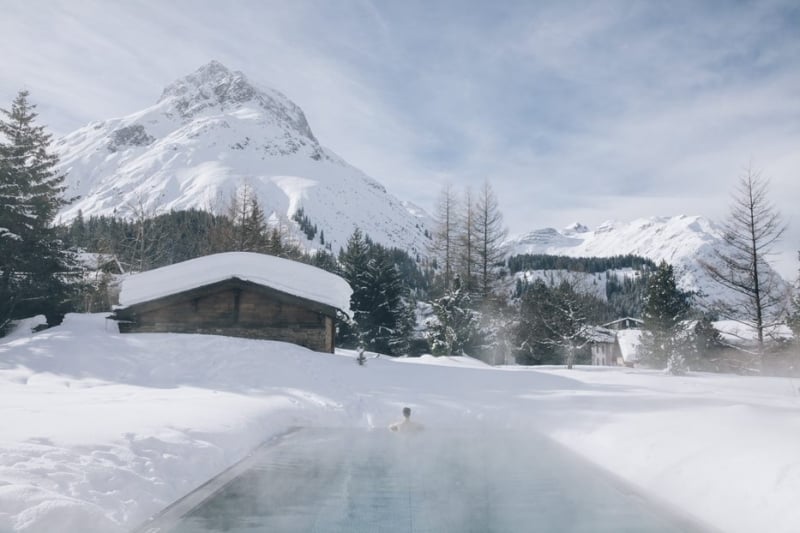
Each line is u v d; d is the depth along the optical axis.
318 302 18.50
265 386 13.68
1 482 4.82
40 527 4.34
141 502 5.64
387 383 14.73
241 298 18.75
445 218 47.47
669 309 40.44
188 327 18.66
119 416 8.34
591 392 13.98
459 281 37.47
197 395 11.84
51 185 29.73
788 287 29.81
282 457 8.87
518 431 11.09
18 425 7.02
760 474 5.95
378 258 44.56
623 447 8.64
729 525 5.46
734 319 30.34
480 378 16.11
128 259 40.72
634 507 6.58
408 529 5.81
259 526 5.80
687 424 8.83
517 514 6.38
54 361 14.63
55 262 26.69
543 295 44.59
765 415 8.79
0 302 23.81
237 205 44.53
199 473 6.96
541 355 43.25
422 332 42.56
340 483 7.59
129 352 15.56
